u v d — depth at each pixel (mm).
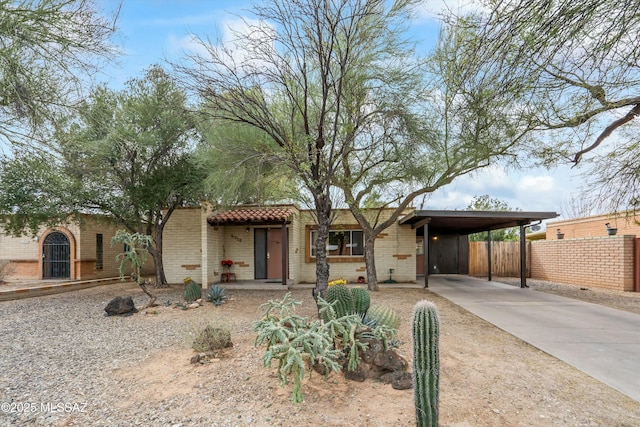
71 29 5332
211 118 7527
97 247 16812
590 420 3246
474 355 5070
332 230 15062
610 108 5117
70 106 6102
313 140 7027
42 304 9555
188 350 5223
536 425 3146
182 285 13516
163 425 3184
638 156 6586
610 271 12508
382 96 7645
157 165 11312
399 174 10375
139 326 6891
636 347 5480
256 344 3826
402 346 5273
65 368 4602
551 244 15812
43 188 10023
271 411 3375
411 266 14773
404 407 3420
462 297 10570
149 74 9398
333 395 3668
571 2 3117
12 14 4832
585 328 6707
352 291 5527
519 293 11445
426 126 8000
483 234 24125
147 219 13398
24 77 5230
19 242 16156
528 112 6027
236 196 9281
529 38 3480
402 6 6691
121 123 9938
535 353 5203
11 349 5426
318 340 3488
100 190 11312
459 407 3438
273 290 12219
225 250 14672
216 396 3689
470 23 4523
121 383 4098
